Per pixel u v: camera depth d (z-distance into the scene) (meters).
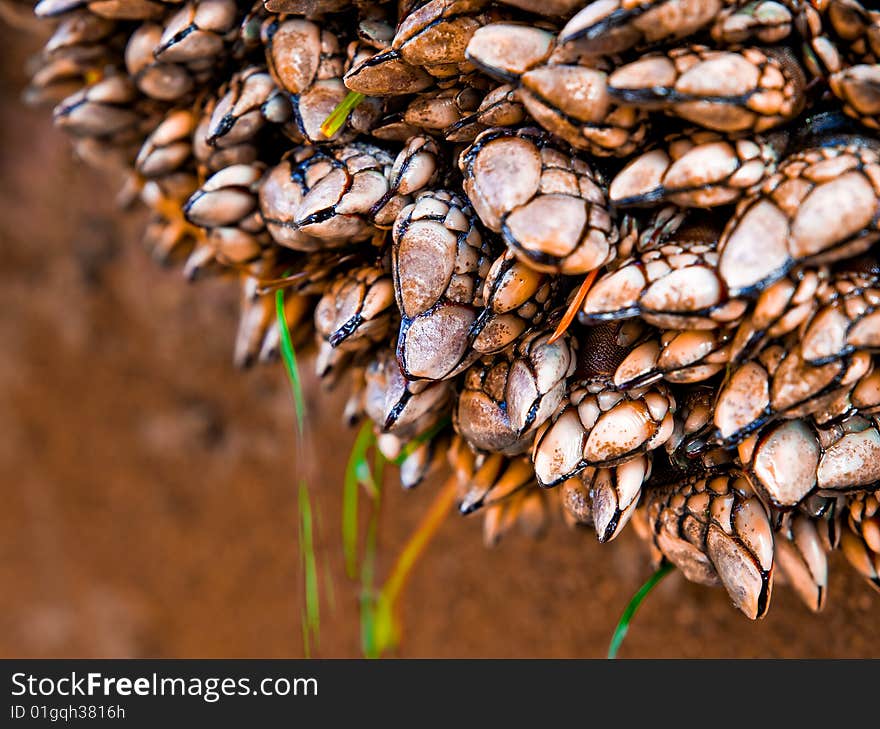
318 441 0.85
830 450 0.61
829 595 0.68
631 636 0.73
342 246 0.64
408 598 0.82
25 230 1.02
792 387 0.60
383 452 0.67
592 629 0.74
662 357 0.61
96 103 0.66
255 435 0.94
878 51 0.60
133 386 1.02
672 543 0.63
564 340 0.62
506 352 0.63
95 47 0.66
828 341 0.59
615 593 0.73
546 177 0.60
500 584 0.76
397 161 0.63
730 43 0.60
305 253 0.65
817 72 0.60
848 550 0.63
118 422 1.06
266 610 1.00
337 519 0.86
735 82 0.59
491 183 0.60
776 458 0.61
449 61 0.61
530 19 0.61
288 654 0.99
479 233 0.62
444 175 0.63
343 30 0.63
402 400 0.63
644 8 0.59
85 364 1.05
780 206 0.59
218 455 0.98
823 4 0.60
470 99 0.62
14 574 1.23
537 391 0.62
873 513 0.62
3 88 0.95
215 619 1.06
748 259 0.59
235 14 0.64
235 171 0.64
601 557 0.73
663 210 0.61
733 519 0.62
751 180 0.60
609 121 0.60
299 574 0.94
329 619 0.89
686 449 0.62
